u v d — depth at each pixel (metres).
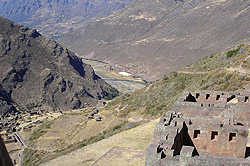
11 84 195.38
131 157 27.88
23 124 130.88
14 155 87.56
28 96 192.62
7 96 185.00
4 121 138.12
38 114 157.75
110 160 27.19
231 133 18.09
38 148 85.75
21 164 76.56
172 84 91.25
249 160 16.12
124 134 38.09
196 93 30.66
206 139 18.72
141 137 35.69
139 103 93.75
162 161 15.70
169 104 70.50
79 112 122.38
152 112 72.38
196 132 19.09
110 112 99.06
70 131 92.69
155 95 91.31
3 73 197.88
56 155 60.94
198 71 92.06
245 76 53.41
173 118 20.28
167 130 17.80
